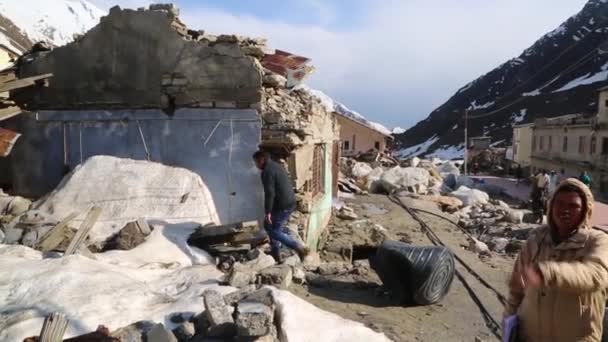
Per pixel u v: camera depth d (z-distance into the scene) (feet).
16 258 22.17
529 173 186.70
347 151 147.13
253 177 31.07
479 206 72.54
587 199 10.14
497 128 300.81
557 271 9.30
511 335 10.78
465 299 25.64
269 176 26.32
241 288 20.43
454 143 314.35
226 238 26.73
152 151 31.81
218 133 31.24
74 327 16.85
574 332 9.98
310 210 33.50
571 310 9.98
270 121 31.12
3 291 18.84
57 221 26.84
